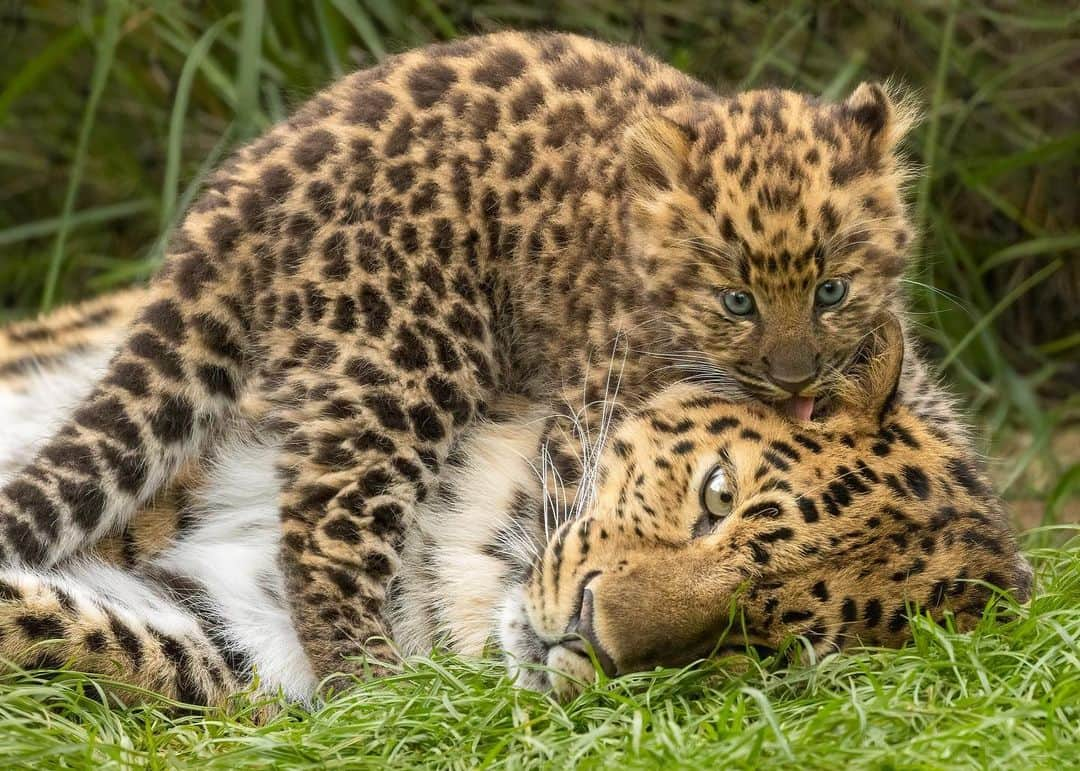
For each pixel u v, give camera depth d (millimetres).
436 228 10898
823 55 15977
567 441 9984
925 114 14500
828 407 9461
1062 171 16172
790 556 8414
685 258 11023
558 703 8234
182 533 10344
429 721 8016
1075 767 6996
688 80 12656
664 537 8711
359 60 15594
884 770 7000
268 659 9875
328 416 10250
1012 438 15250
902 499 8727
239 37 16125
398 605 10203
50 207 17188
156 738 8148
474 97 11484
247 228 10812
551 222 11203
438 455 10508
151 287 10984
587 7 16406
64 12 16781
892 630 8547
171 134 13844
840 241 10914
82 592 9312
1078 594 9664
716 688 8312
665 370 10773
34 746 7672
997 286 16375
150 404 10375
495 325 11109
